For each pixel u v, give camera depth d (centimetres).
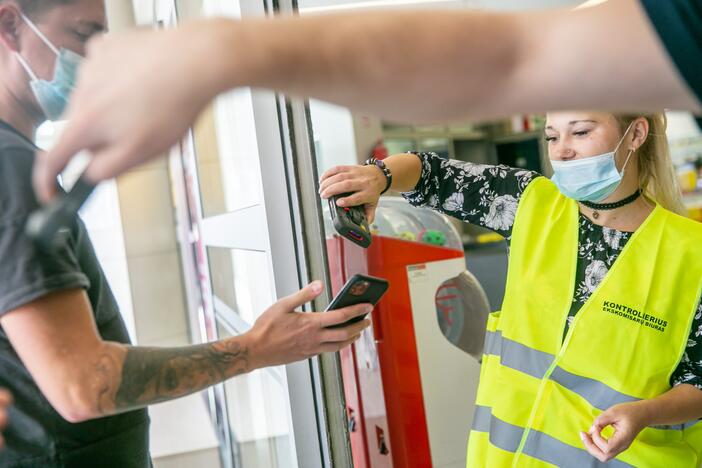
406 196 177
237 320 256
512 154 634
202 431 441
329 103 44
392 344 222
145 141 39
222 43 38
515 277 157
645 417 133
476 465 155
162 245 530
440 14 43
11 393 99
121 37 41
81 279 89
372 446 226
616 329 144
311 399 136
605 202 152
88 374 87
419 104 43
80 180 42
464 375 229
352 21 41
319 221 133
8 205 84
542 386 147
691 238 145
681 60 39
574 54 41
